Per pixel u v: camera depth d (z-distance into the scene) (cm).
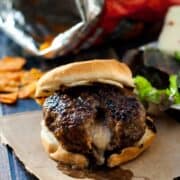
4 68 68
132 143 49
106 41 71
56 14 72
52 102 50
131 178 47
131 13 68
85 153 48
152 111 56
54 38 70
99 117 49
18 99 62
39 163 49
